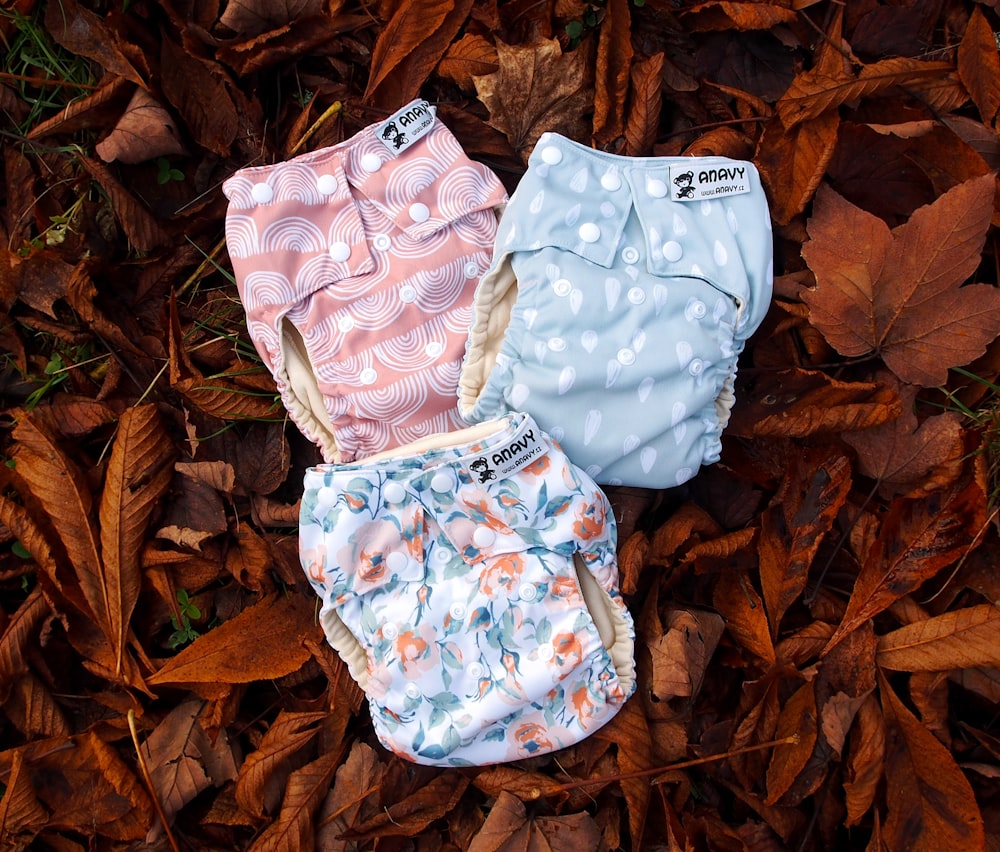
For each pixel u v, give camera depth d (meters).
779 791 0.60
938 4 0.63
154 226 0.63
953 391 0.63
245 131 0.63
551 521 0.59
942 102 0.63
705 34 0.64
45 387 0.63
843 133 0.62
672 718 0.61
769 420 0.61
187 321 0.65
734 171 0.60
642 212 0.60
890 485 0.62
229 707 0.62
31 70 0.64
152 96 0.62
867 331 0.61
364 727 0.64
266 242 0.60
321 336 0.61
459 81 0.64
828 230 0.61
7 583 0.63
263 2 0.61
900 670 0.60
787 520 0.62
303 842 0.60
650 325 0.60
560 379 0.59
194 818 0.63
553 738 0.60
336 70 0.65
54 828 0.61
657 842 0.61
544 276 0.59
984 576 0.61
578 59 0.63
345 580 0.59
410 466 0.57
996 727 0.62
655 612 0.62
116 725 0.62
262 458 0.64
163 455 0.62
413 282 0.61
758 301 0.60
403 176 0.61
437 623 0.60
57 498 0.60
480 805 0.63
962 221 0.59
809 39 0.63
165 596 0.62
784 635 0.62
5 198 0.64
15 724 0.62
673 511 0.65
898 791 0.59
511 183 0.66
